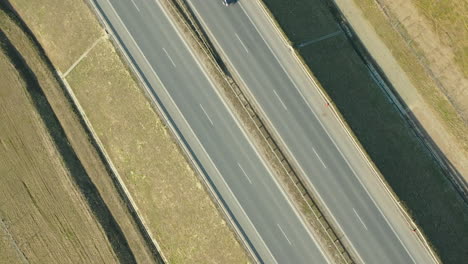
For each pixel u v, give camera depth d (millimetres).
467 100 50938
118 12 54125
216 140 50438
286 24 51719
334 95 50094
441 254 46500
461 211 49125
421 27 52344
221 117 50562
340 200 48219
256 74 50906
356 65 52562
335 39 53000
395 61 52688
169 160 51344
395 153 49719
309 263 47531
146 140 52344
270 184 49031
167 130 51312
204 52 51438
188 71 51812
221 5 52531
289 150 49406
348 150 48844
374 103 51469
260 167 49344
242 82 50938
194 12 52812
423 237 46562
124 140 53594
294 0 53188
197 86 51438
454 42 51438
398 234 47219
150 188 52625
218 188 49844
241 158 49812
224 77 50688
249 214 49062
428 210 48250
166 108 51750
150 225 53000
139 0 53875
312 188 48625
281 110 50094
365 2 53688
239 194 49469
